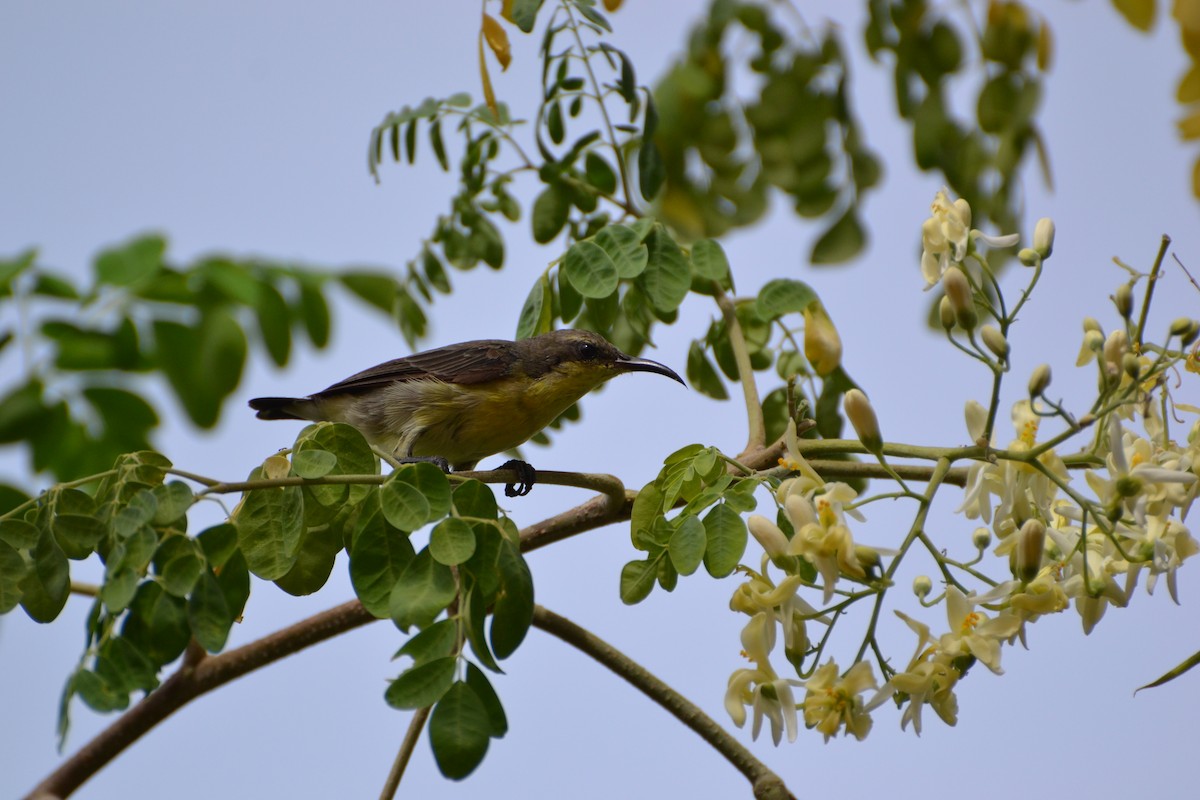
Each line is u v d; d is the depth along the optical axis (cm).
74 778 686
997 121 953
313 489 647
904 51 988
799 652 580
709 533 644
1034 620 579
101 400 625
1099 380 593
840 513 570
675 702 734
